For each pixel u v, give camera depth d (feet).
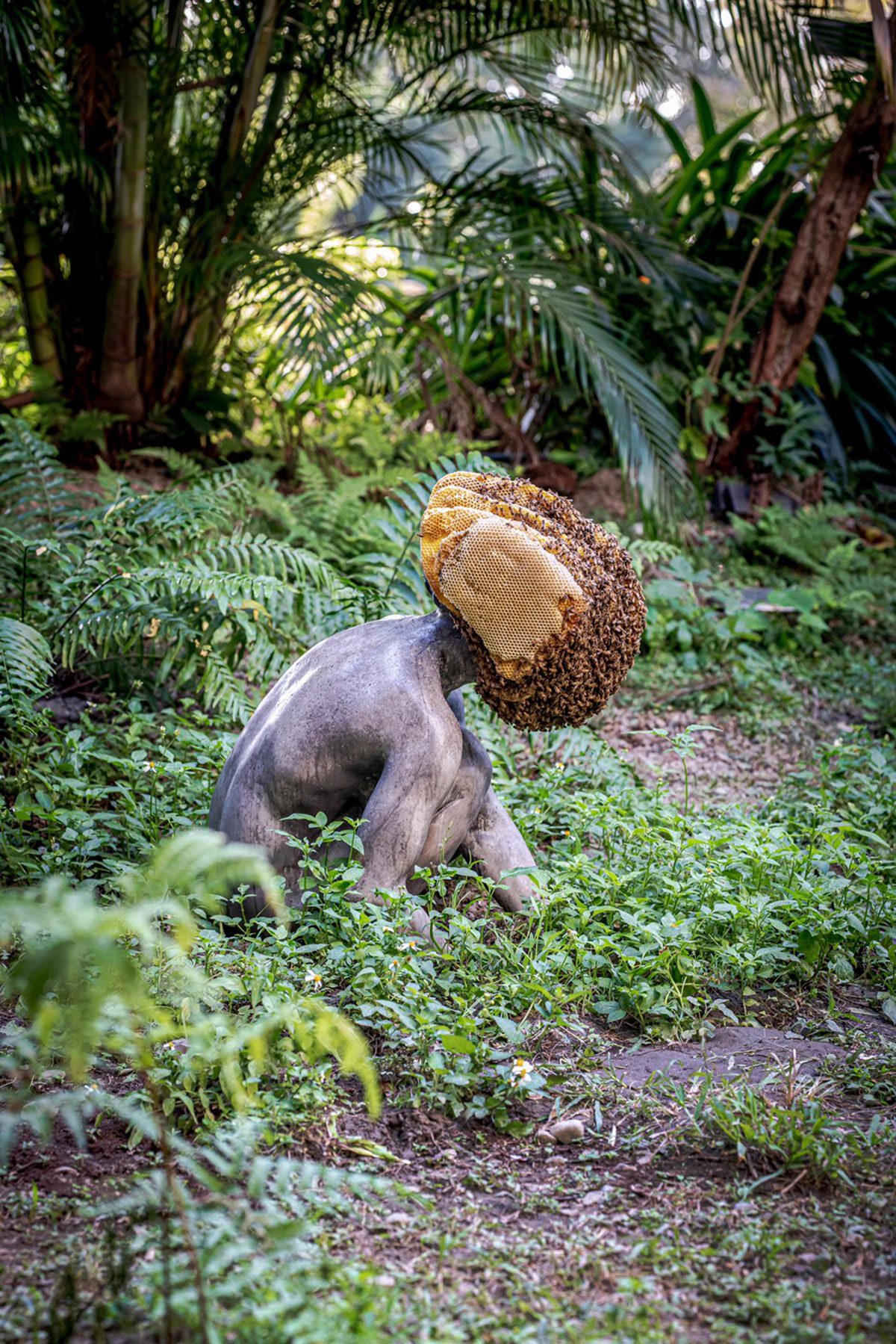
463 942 12.21
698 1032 12.12
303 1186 8.98
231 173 27.91
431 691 12.54
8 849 13.55
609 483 32.81
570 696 12.48
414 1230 8.71
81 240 28.60
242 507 23.65
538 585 11.77
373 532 24.14
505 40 29.50
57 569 18.93
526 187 31.48
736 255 36.78
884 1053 11.75
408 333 34.40
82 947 7.73
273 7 25.86
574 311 28.30
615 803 16.37
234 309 30.14
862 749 20.72
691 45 41.47
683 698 24.90
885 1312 7.97
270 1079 10.14
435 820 12.97
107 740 17.51
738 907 13.07
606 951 12.95
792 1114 10.03
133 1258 8.09
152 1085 9.36
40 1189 8.99
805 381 35.27
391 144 30.04
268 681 18.60
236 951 11.69
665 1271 8.38
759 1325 7.89
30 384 31.76
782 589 29.60
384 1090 10.41
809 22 28.91
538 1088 10.57
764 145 35.60
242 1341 7.25
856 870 14.78
